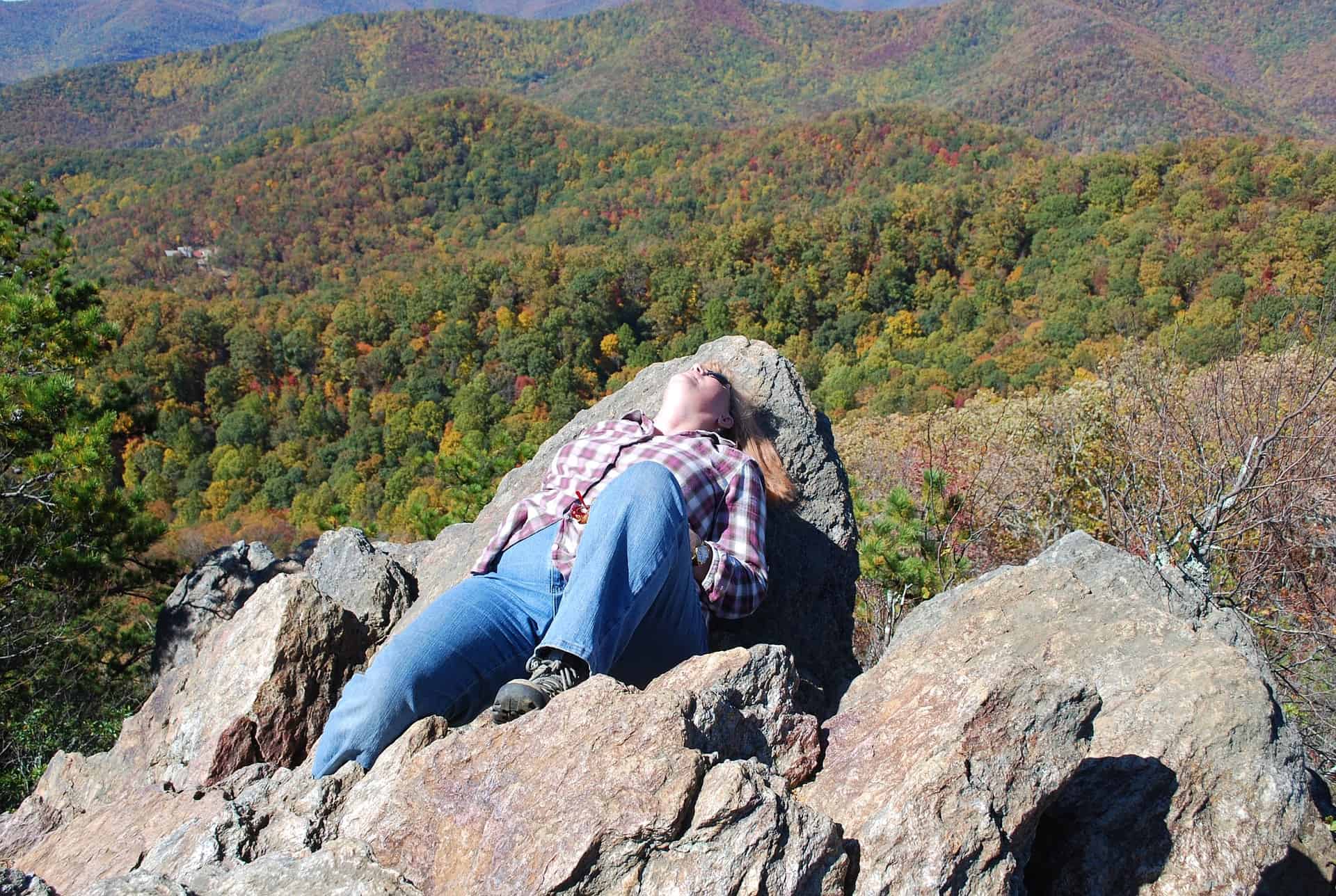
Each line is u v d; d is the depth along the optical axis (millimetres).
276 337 101438
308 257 166875
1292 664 5570
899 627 2775
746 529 2449
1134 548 6441
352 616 2785
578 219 170000
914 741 1781
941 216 108312
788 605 2959
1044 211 101125
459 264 139000
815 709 2537
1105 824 1997
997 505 7848
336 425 90500
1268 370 6715
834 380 75312
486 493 9102
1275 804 1987
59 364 10531
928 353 76312
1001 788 1673
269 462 79062
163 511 62438
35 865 2162
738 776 1462
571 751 1592
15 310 9914
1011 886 1569
